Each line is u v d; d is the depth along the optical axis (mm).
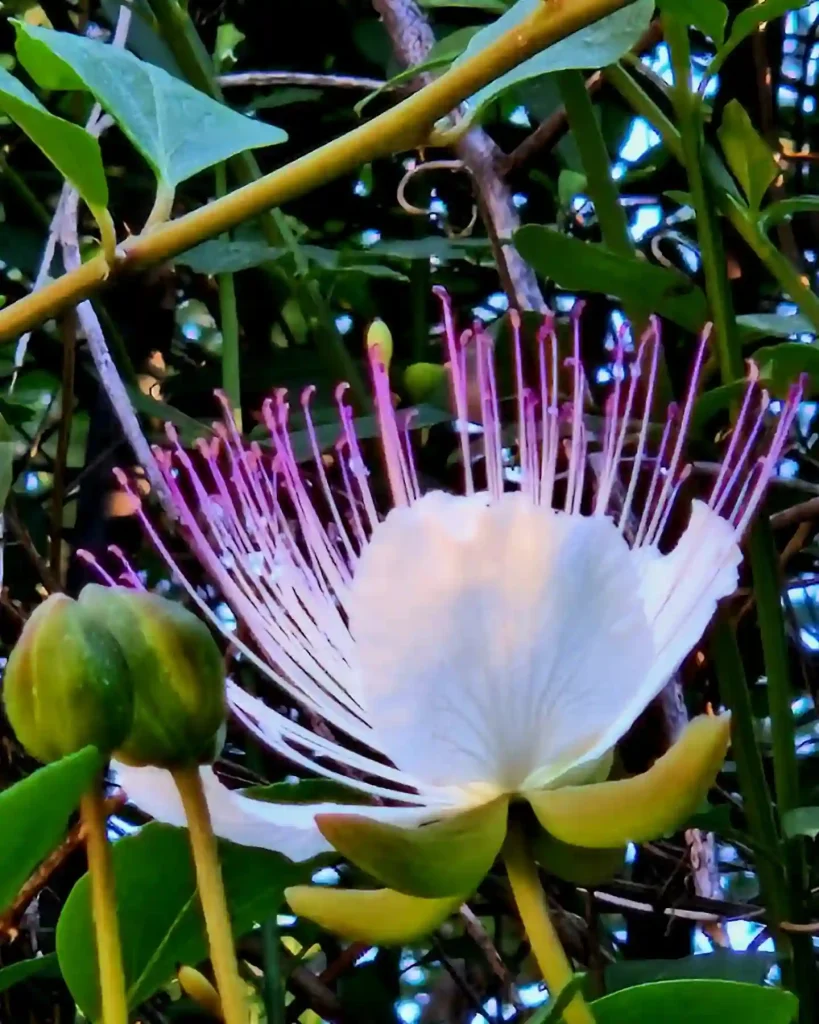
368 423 400
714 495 313
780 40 470
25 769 413
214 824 300
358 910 294
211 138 320
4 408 464
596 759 296
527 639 291
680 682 394
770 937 385
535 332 389
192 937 316
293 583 310
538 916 292
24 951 393
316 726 372
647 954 429
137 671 285
